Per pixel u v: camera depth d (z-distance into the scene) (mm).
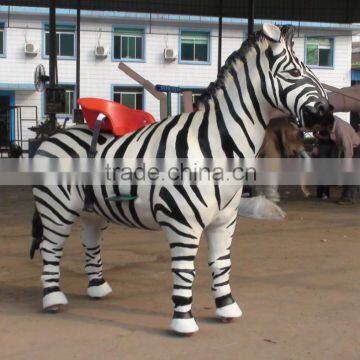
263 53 4262
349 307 5184
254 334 4488
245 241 8117
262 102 4301
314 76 4266
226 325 4680
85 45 29547
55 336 4453
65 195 4867
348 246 7793
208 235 4613
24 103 29328
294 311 5062
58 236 4957
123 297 5508
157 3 18016
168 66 30438
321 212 10820
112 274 6398
